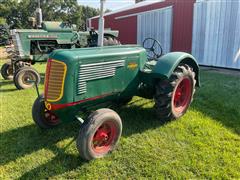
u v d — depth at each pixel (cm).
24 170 254
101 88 289
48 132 332
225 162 256
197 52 842
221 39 762
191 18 842
